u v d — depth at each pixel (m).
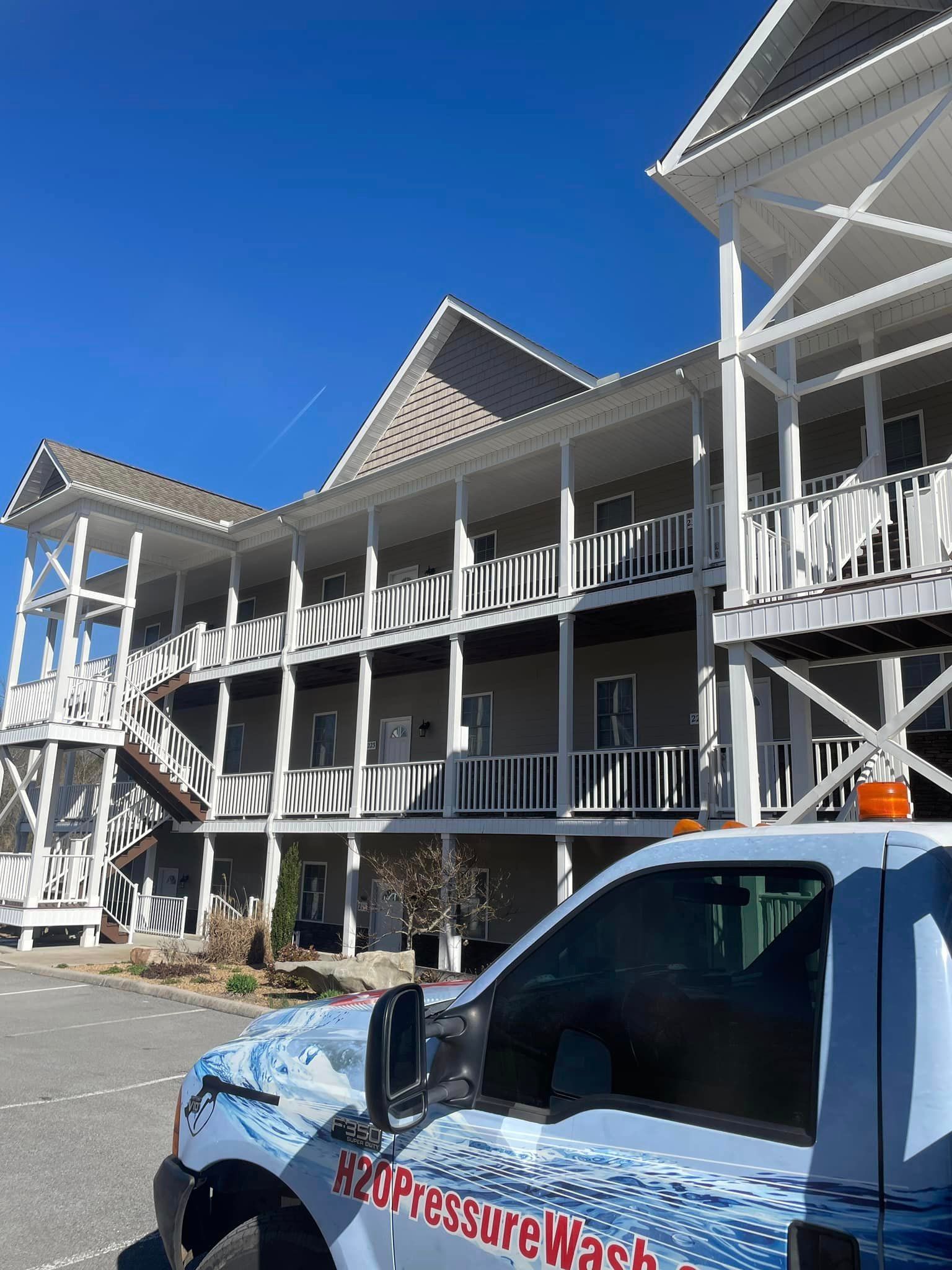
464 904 16.30
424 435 18.95
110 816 22.58
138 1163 5.99
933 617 7.50
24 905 18.38
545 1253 1.84
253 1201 3.02
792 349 9.93
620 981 2.09
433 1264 2.05
